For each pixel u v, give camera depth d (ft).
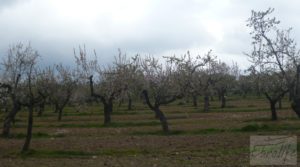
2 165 75.20
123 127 147.33
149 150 91.50
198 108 242.17
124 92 176.24
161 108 252.21
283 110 201.46
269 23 112.88
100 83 183.52
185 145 97.25
